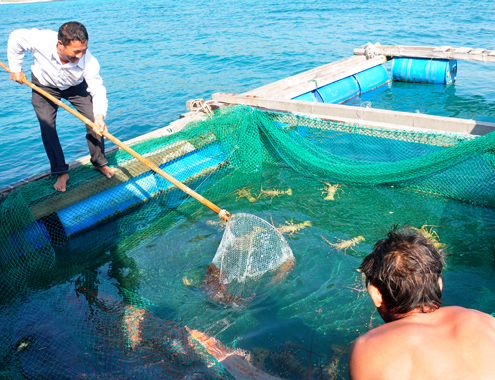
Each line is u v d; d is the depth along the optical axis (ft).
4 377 10.28
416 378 5.13
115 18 131.13
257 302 12.83
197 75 47.67
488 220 16.48
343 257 14.76
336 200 18.89
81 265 15.76
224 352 10.92
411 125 19.31
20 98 42.32
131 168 19.33
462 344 5.22
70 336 11.44
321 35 65.72
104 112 15.94
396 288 5.80
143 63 55.93
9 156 28.48
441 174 18.15
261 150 23.30
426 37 56.95
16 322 12.49
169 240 16.88
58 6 253.24
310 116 21.57
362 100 33.60
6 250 15.29
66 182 17.52
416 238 6.10
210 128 21.90
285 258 14.44
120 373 9.86
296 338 11.28
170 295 13.51
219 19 101.30
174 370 9.75
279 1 140.36
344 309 12.19
